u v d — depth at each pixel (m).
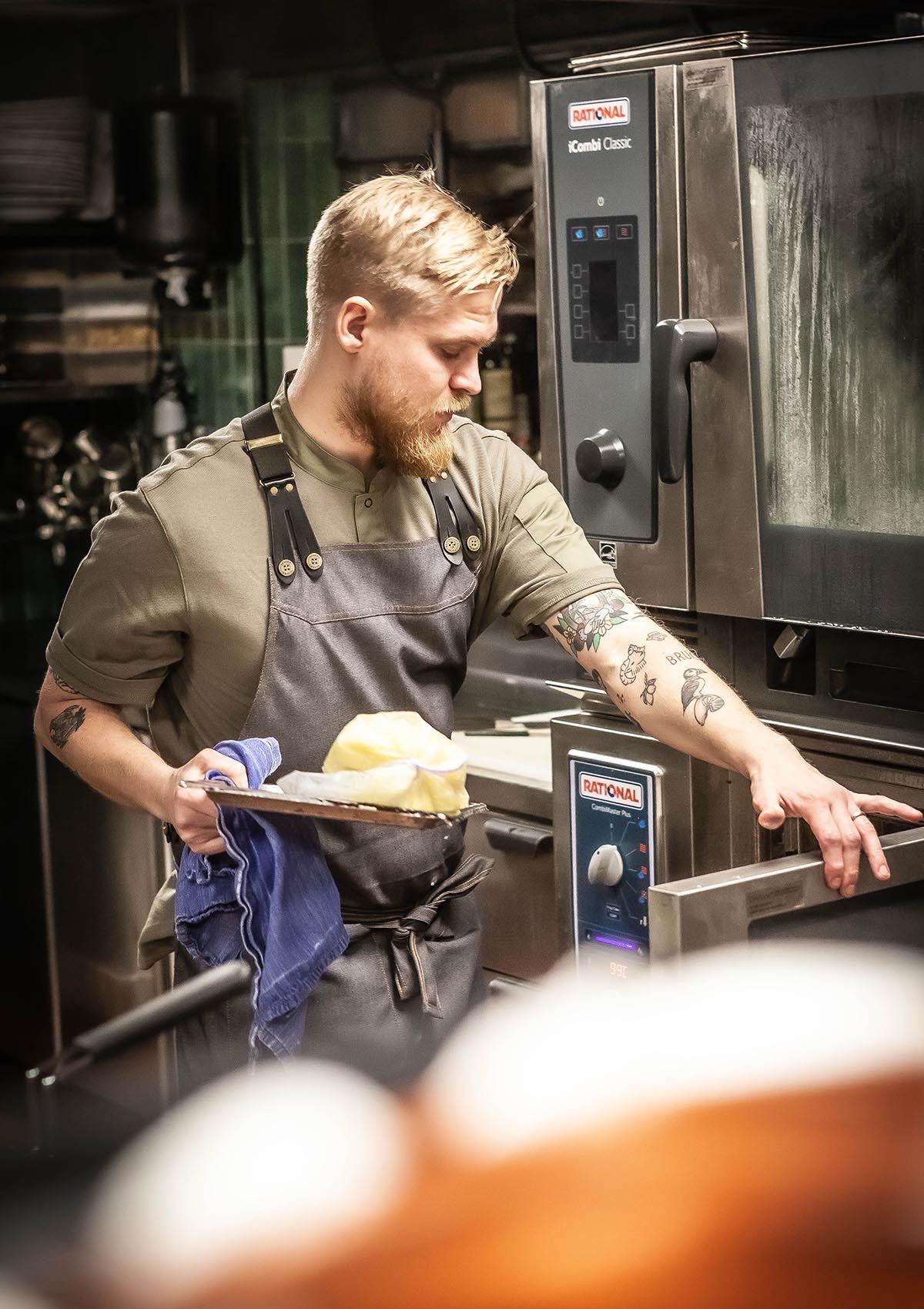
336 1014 1.49
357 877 1.50
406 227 1.39
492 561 1.62
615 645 1.56
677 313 1.83
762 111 1.68
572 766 2.01
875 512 1.65
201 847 1.38
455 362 1.43
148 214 3.37
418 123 2.81
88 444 3.78
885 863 1.35
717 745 1.48
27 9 2.42
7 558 3.62
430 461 1.46
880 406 1.62
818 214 1.64
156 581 1.48
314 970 1.36
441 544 1.55
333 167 3.08
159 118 3.32
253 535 1.48
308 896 1.37
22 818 3.17
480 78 2.65
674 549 1.88
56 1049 3.19
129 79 3.41
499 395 2.63
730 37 1.83
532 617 1.62
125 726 1.53
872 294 1.61
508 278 1.44
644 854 1.93
